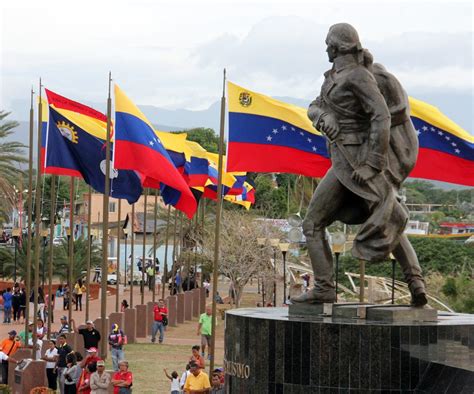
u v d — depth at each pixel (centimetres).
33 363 3456
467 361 1675
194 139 11350
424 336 1683
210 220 8362
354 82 1789
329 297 1856
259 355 1766
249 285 9194
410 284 1830
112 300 7688
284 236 7081
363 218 1862
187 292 6562
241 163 3073
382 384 1673
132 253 5644
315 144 3048
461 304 4988
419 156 2811
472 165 2812
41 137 3950
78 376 3133
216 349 4734
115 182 3762
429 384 1652
